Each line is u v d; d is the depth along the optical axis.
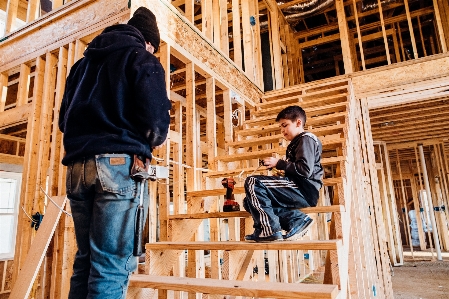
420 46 9.55
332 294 1.43
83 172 1.10
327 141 3.03
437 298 4.75
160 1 3.14
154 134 1.13
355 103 5.12
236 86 4.62
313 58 10.22
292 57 8.31
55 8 3.52
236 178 3.63
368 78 5.01
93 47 1.29
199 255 3.47
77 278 1.18
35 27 3.65
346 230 2.23
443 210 9.77
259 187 1.98
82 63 1.35
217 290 1.62
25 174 3.31
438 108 6.44
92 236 1.09
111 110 1.15
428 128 7.85
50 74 3.48
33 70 4.53
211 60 4.01
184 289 1.72
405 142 9.21
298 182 2.04
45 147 3.33
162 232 3.09
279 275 4.67
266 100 5.53
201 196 2.92
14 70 3.93
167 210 3.11
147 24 1.44
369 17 8.70
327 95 4.77
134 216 1.15
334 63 10.30
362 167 4.88
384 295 4.54
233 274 2.13
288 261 5.01
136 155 1.15
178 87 4.65
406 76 4.78
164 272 2.33
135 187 1.15
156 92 1.14
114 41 1.25
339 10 5.90
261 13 7.32
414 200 10.74
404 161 10.99
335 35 8.45
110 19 2.98
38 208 3.18
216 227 3.70
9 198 5.94
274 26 6.88
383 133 8.20
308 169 1.95
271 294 1.52
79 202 1.17
